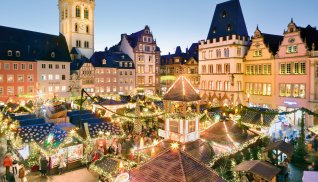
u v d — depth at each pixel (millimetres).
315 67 44062
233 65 55719
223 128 25125
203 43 63250
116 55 86312
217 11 62719
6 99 64125
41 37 75375
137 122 31938
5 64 64000
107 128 27562
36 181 21281
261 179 18438
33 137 24188
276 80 50312
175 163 12383
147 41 90125
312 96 44312
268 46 51906
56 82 72875
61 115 29922
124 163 19406
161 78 97125
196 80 85500
